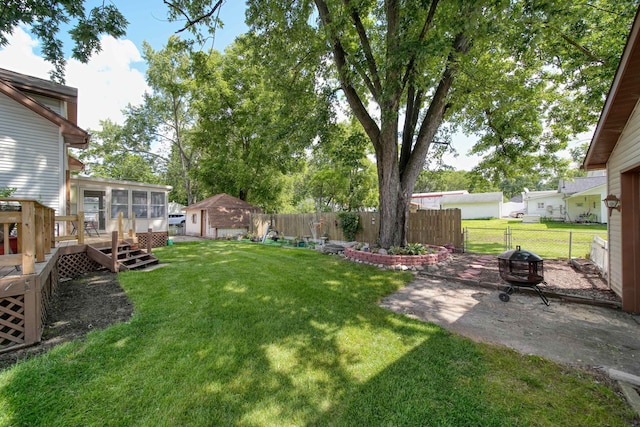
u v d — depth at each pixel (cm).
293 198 2919
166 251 1134
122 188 1275
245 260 896
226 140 2077
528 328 378
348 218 1190
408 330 372
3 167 695
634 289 434
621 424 211
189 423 217
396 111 766
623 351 315
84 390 253
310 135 930
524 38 669
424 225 1064
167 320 409
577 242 1277
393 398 243
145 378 271
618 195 491
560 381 262
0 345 330
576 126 1023
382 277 643
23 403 235
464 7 533
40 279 362
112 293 544
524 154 1158
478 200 3388
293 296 516
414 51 577
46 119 753
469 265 754
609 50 796
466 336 356
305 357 308
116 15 488
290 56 845
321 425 215
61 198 775
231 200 1933
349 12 681
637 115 410
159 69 2069
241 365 293
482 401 238
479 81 738
